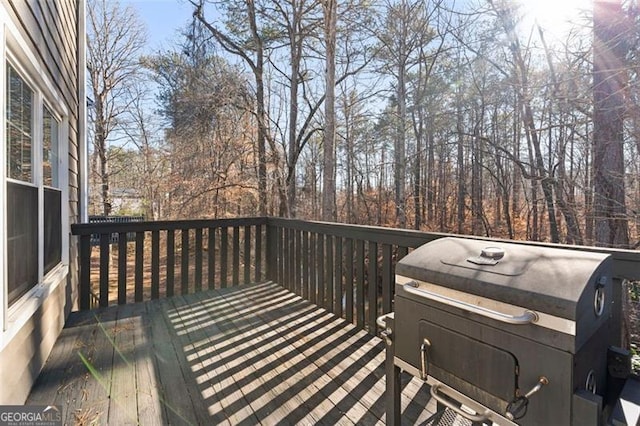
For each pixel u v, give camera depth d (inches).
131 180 692.7
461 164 446.9
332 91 324.8
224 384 84.0
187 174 408.2
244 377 87.2
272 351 102.0
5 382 67.0
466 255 54.1
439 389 51.6
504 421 43.2
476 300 46.6
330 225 134.7
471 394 47.0
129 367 92.4
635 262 55.1
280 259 176.9
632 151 225.0
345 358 97.3
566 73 239.9
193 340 110.3
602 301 44.2
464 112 415.8
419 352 54.8
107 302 148.6
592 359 42.2
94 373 89.0
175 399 77.6
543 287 41.2
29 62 85.7
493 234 416.8
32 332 84.0
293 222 161.8
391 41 418.3
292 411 73.5
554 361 39.0
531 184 370.0
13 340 71.2
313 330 118.1
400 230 100.3
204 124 405.7
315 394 79.7
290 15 412.8
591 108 231.0
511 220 407.8
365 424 69.2
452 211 465.1
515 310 42.3
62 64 135.0
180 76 454.3
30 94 95.7
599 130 218.1
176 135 445.7
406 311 57.5
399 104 435.5
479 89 380.8
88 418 70.5
